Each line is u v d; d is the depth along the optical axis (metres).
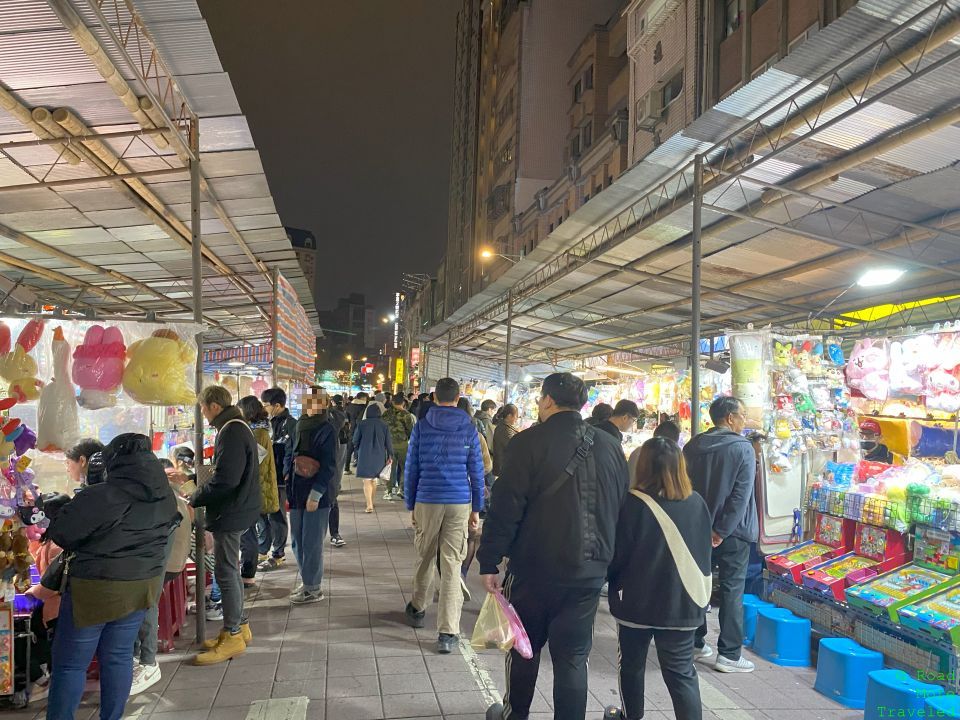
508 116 44.25
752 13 16.06
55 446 4.31
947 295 9.51
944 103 5.30
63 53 4.55
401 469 12.79
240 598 4.82
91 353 4.39
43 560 4.18
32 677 4.02
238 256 10.38
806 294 11.30
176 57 4.82
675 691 3.37
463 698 4.13
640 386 12.62
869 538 5.38
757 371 6.27
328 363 110.75
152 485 3.48
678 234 9.30
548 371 25.80
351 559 7.76
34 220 8.02
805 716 3.99
